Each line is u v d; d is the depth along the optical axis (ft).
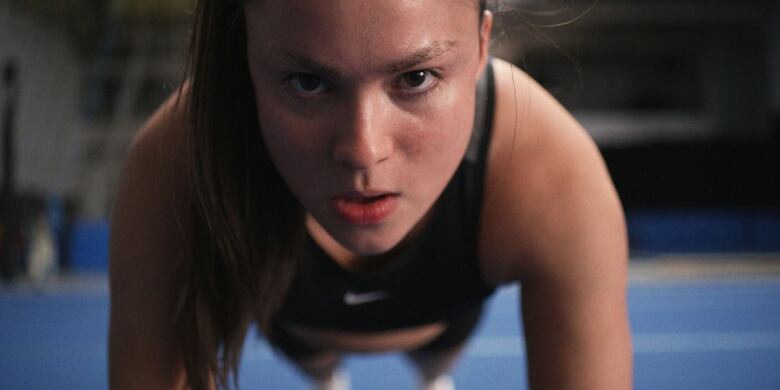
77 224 21.72
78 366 8.76
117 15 26.32
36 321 12.74
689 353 9.73
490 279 2.38
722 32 32.17
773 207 26.76
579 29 31.07
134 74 27.37
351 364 8.39
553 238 2.03
